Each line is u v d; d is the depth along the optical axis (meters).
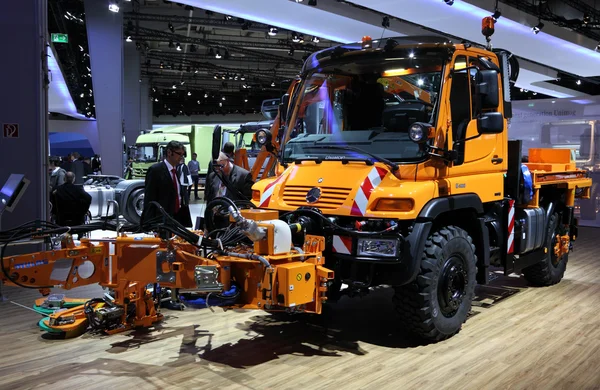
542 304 5.38
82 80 22.91
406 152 4.00
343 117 4.48
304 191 4.14
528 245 5.43
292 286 3.43
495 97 4.05
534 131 13.21
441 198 3.97
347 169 4.09
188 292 3.93
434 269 3.92
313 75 4.70
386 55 4.34
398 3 9.73
